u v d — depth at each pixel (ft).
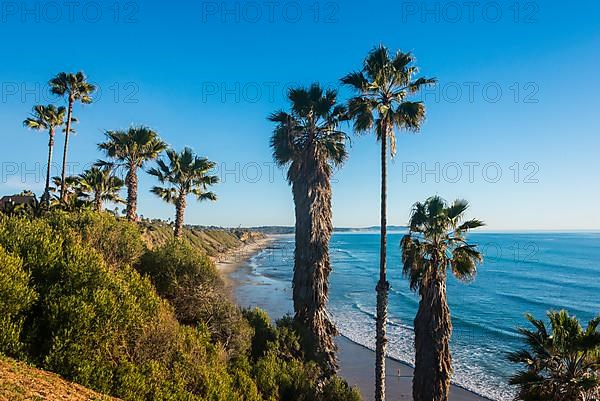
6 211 68.64
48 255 36.58
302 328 53.78
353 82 51.57
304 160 56.95
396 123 50.60
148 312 38.65
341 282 223.10
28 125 97.09
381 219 49.96
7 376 25.02
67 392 26.35
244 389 42.24
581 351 36.40
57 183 106.83
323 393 49.24
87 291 33.78
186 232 316.60
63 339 30.40
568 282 213.25
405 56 51.24
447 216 46.65
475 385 78.79
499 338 112.06
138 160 78.95
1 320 29.40
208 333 46.16
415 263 46.73
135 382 32.01
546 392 36.91
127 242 52.85
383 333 48.98
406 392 75.77
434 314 44.86
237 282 205.16
